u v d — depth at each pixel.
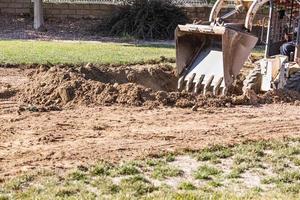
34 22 39.69
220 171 12.17
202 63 19.81
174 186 11.27
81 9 42.22
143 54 28.48
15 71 22.84
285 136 14.77
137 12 38.34
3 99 17.95
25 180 11.30
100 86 18.02
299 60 20.20
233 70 19.00
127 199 10.41
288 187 11.34
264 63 19.33
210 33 18.98
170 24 38.19
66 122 15.59
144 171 12.07
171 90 21.52
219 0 20.66
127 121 15.80
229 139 14.39
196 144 13.91
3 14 42.84
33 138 14.15
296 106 18.16
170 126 15.45
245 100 18.17
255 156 13.13
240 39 18.72
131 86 18.11
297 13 21.39
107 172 11.86
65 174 11.67
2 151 13.16
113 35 38.34
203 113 16.88
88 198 10.40
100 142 13.93
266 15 34.69
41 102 17.59
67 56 26.56
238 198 10.55
